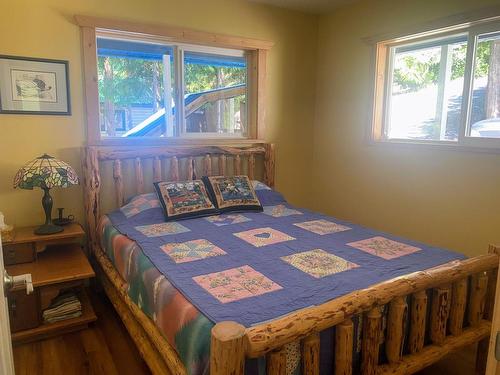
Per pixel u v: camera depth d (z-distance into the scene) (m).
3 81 2.59
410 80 3.26
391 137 3.46
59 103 2.79
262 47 3.57
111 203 3.05
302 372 1.33
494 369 0.73
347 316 1.35
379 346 1.57
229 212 3.04
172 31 3.10
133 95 3.13
